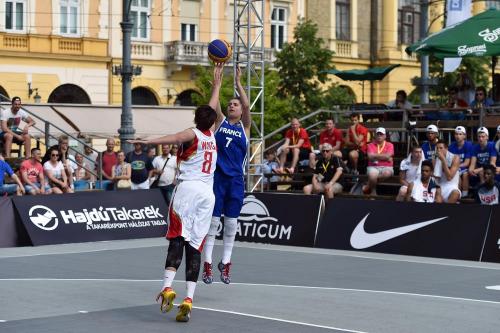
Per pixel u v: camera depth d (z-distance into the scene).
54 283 11.81
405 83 52.59
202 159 9.52
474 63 38.19
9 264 14.05
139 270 13.34
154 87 44.12
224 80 40.41
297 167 22.19
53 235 17.38
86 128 33.94
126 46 25.73
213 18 45.81
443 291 11.49
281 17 48.38
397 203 16.33
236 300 10.51
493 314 9.80
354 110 24.25
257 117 39.19
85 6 41.75
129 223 18.53
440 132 21.39
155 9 44.03
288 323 9.06
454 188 17.30
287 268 13.75
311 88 42.44
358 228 16.66
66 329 8.68
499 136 18.16
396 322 9.24
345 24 51.22
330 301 10.51
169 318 9.28
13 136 21.48
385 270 13.65
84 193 18.08
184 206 9.34
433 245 15.66
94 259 14.80
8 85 39.69
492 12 20.22
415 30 53.28
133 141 9.30
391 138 22.45
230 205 11.55
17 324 8.91
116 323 8.99
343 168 19.91
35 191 19.08
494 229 15.11
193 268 9.21
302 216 17.39
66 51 41.28
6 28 39.78
